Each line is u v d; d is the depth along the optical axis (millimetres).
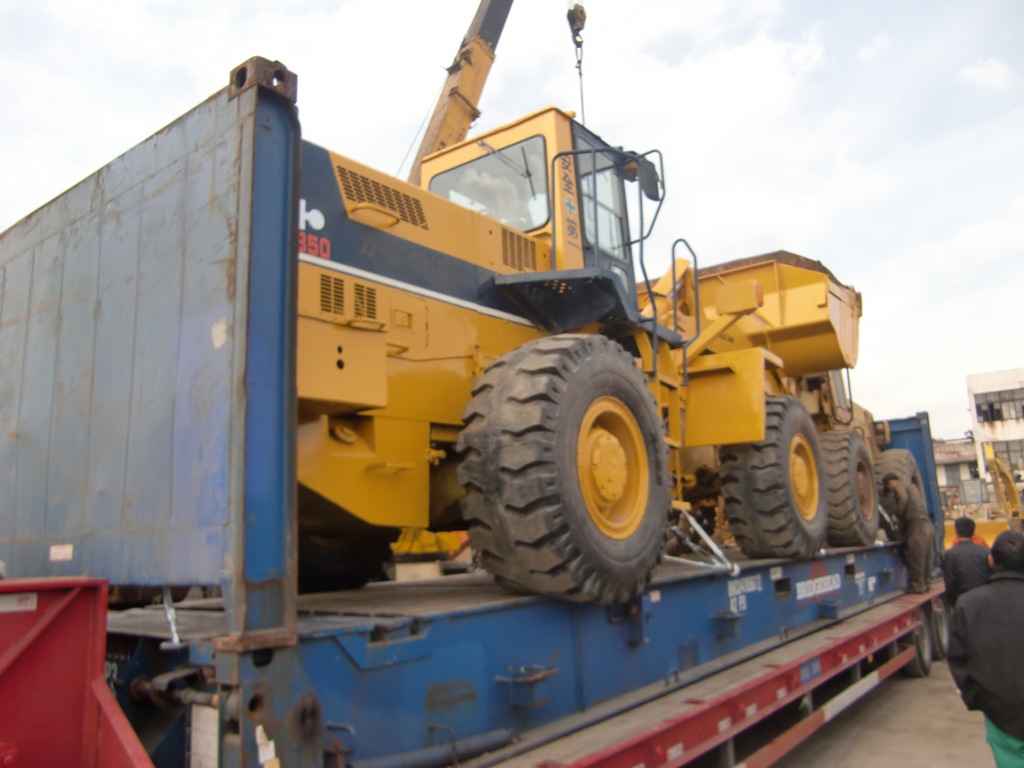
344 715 2256
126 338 2635
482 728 2719
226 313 2205
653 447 3814
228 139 2330
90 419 2754
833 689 5594
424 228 3922
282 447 2178
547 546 3041
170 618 2314
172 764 2219
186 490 2248
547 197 4773
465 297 4102
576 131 5094
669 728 2953
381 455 3520
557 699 3096
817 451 6004
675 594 4004
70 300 2980
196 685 2211
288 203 2309
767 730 4535
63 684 2004
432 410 3795
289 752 2002
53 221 3170
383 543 4398
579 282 4219
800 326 7582
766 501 5223
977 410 44312
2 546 3135
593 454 3389
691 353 5617
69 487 2809
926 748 4906
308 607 3047
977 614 3281
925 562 7707
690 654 4039
